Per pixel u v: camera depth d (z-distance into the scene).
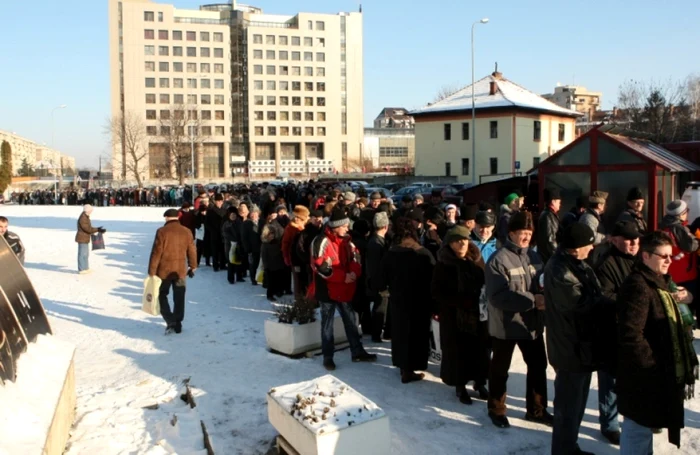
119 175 100.75
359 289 8.22
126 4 104.81
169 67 107.19
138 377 6.91
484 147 51.88
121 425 5.45
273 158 113.62
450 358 5.80
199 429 5.35
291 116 113.31
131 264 16.42
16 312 4.98
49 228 27.77
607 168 11.17
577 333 4.27
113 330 9.13
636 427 3.92
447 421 5.40
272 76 112.25
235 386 6.43
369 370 6.83
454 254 5.71
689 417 5.34
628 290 3.81
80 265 14.76
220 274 14.20
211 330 8.89
